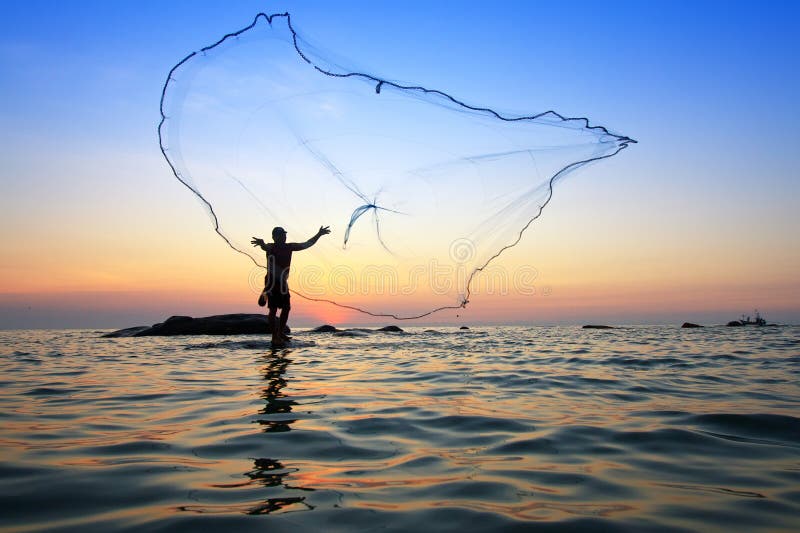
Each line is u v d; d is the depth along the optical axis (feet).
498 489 8.68
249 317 59.41
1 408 15.35
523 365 25.71
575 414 14.35
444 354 31.40
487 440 11.69
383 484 8.89
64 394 17.72
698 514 7.70
